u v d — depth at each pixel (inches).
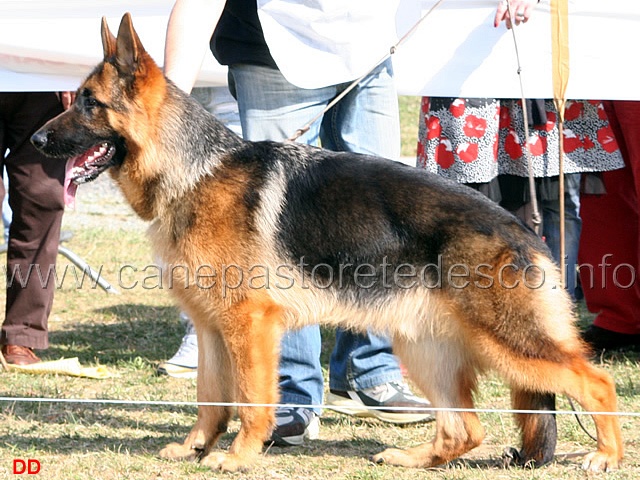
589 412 218.7
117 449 242.1
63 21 338.0
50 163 317.4
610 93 316.5
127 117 225.1
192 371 325.7
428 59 314.5
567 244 330.3
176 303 236.7
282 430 249.8
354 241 224.1
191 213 224.7
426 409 244.8
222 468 224.8
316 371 258.8
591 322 392.5
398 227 223.0
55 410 278.8
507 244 217.3
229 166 228.2
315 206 226.8
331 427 271.3
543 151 306.8
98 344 372.8
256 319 224.8
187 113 230.5
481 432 231.0
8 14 333.7
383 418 273.9
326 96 263.1
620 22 316.5
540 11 307.3
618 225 346.6
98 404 286.4
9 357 324.8
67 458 233.0
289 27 252.4
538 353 215.9
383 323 227.8
